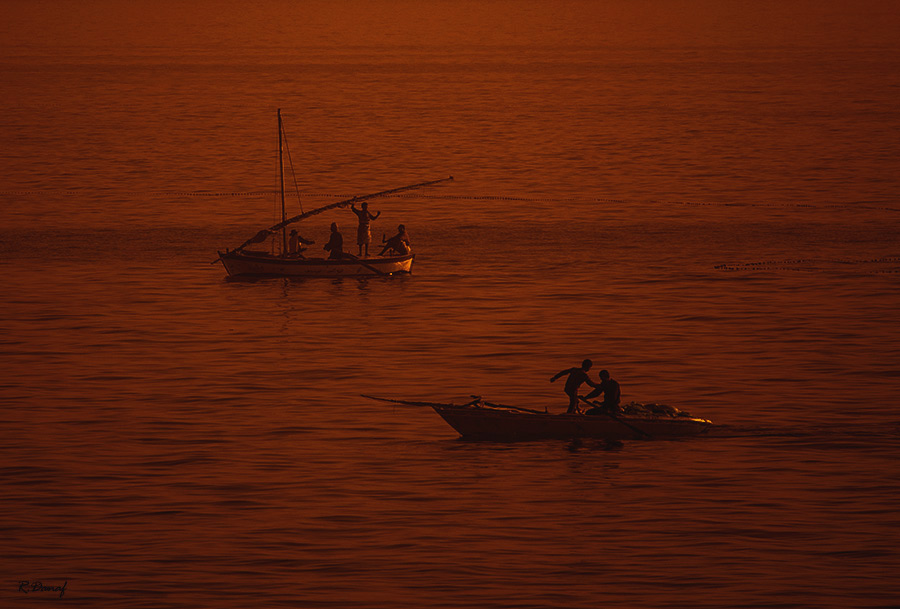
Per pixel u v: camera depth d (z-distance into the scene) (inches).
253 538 3944.4
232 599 3523.6
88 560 3784.5
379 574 3683.6
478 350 6338.6
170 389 5649.6
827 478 4471.0
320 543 3909.9
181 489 4370.1
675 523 4065.0
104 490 4357.8
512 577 3666.3
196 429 5059.1
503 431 4931.1
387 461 4672.7
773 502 4244.6
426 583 3627.0
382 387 5679.1
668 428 4926.2
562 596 3540.8
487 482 4446.4
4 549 3858.3
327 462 4658.0
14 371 5959.6
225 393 5585.6
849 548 3868.1
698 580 3649.1
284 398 5506.9
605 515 4133.9
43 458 4685.0
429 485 4414.4
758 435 4963.1
